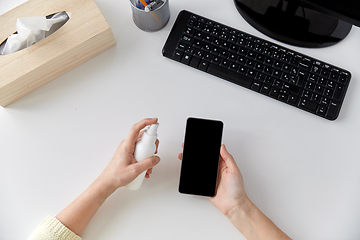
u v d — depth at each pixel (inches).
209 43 28.6
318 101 27.8
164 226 26.5
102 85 29.1
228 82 29.1
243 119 28.6
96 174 27.5
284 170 27.7
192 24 29.0
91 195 25.5
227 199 26.4
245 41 28.7
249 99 28.9
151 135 24.2
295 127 28.4
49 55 26.5
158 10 27.3
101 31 27.0
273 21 29.4
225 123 28.6
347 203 27.0
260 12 29.5
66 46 26.7
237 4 30.0
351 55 29.5
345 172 27.6
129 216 26.6
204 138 26.2
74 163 27.6
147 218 26.6
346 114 28.6
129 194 27.1
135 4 28.1
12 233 26.3
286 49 28.6
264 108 28.7
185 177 25.9
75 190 27.1
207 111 28.8
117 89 29.1
